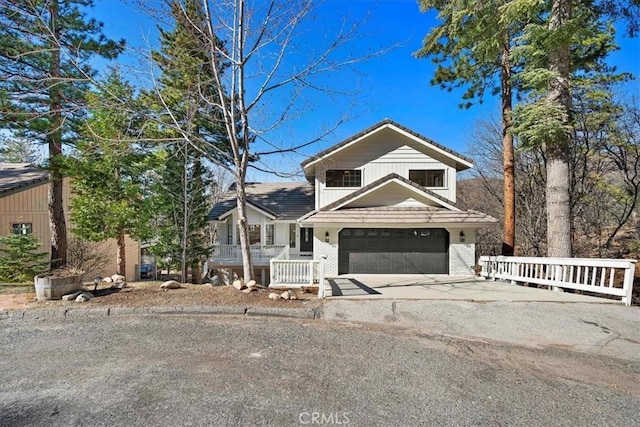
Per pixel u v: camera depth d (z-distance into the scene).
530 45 9.28
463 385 3.59
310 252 16.97
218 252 16.05
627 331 5.50
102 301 6.60
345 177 14.44
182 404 3.07
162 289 7.64
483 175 20.48
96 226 12.15
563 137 9.23
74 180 11.90
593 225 16.30
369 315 6.28
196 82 8.58
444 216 11.91
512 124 11.00
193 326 5.52
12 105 9.88
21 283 9.52
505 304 7.01
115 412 2.93
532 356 4.47
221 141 13.61
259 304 6.61
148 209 13.04
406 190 12.87
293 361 4.13
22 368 3.86
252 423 2.78
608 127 13.78
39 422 2.77
